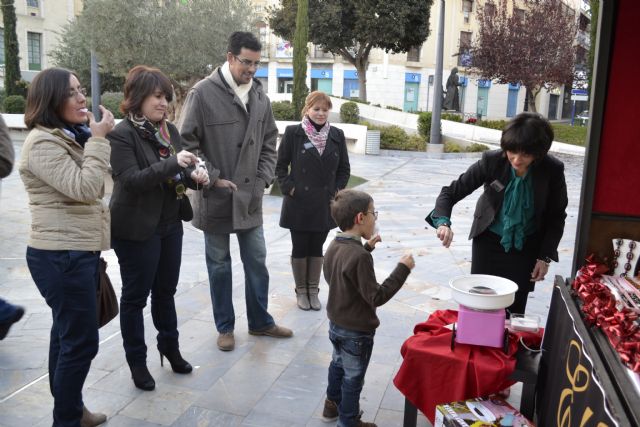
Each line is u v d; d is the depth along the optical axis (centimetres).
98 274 274
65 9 3431
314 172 438
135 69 295
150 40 1573
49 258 246
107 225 264
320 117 440
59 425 264
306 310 454
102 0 1561
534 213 291
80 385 263
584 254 274
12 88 2405
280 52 3709
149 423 288
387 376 346
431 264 595
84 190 238
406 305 466
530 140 262
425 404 260
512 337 272
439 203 308
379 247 661
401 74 3684
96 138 246
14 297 469
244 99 371
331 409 293
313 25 2439
